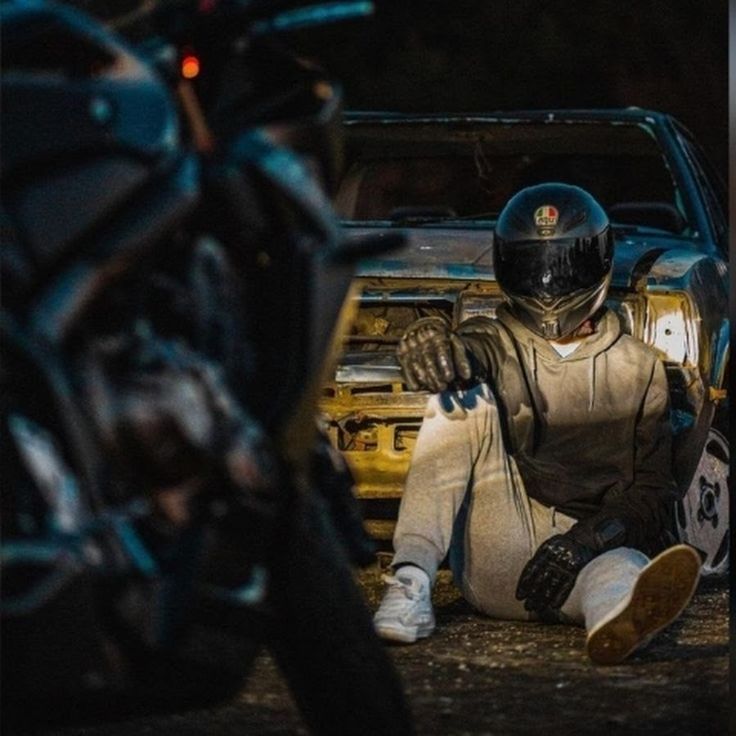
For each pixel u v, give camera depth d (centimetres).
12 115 443
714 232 1327
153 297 471
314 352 499
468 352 955
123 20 527
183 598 452
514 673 874
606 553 929
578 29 2691
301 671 539
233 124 532
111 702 456
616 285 1147
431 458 955
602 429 955
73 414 429
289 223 499
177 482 449
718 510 1188
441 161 1505
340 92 533
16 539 437
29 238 437
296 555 529
